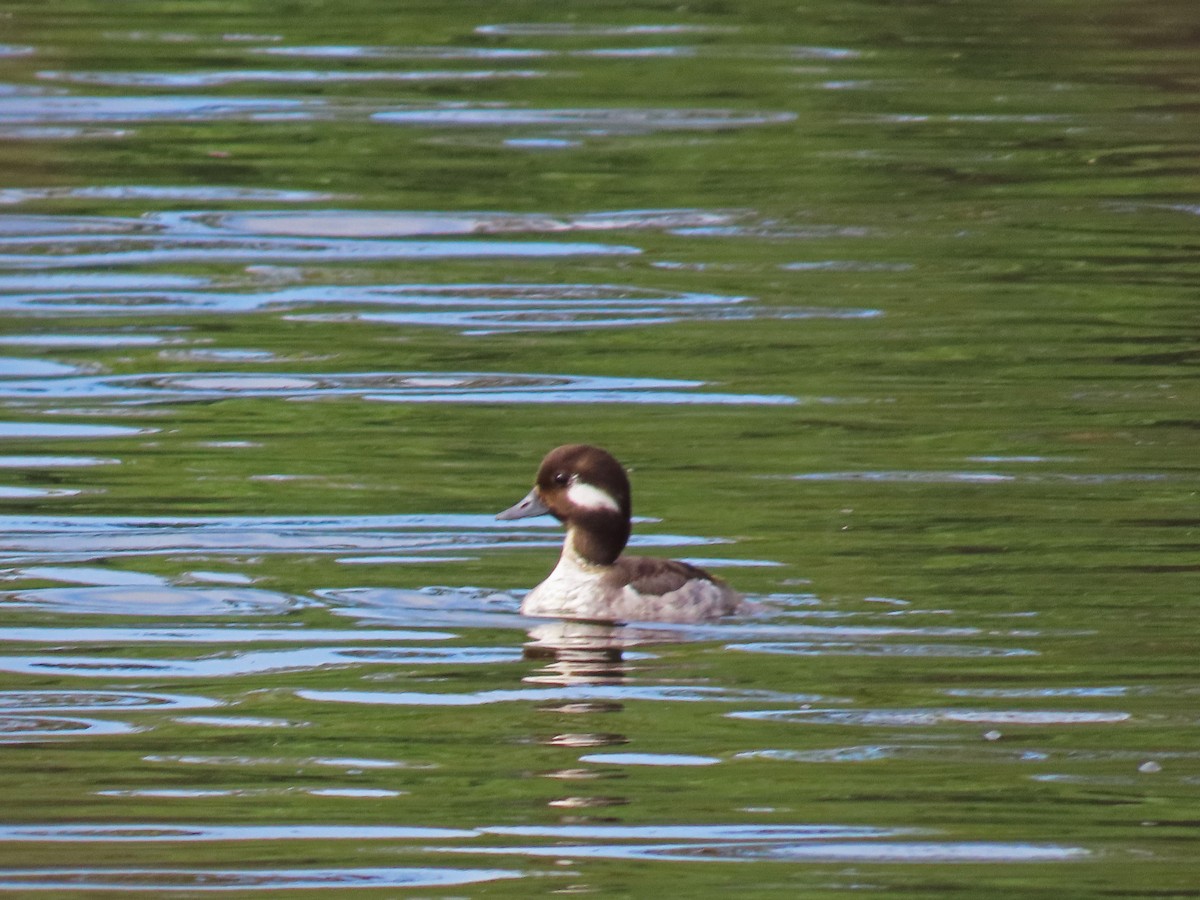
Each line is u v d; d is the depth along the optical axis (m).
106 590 13.92
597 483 13.63
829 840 10.24
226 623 13.34
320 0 37.75
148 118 29.53
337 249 23.56
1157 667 12.45
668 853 10.08
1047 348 19.80
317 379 18.89
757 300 21.52
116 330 20.41
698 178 26.70
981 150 28.03
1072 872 9.86
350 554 14.67
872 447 16.92
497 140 28.55
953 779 10.94
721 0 38.00
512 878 9.80
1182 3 37.66
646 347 19.89
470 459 16.67
